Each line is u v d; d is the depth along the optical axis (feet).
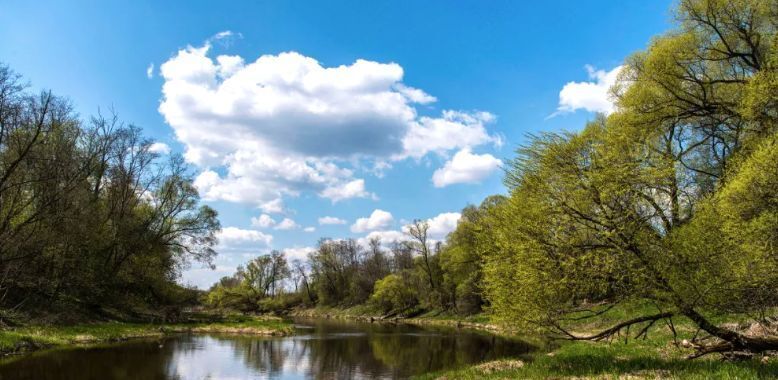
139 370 80.48
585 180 48.88
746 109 70.28
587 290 48.98
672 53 85.87
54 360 83.51
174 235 184.34
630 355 62.90
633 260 46.42
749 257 42.80
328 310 410.93
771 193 46.14
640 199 47.50
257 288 447.42
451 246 267.80
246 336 154.71
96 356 91.09
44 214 115.34
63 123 129.39
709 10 82.79
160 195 180.04
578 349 82.23
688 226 46.50
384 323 261.65
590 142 51.03
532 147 53.36
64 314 132.57
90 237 141.18
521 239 51.31
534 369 56.59
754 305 46.24
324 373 83.92
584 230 49.16
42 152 112.88
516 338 142.61
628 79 94.63
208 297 380.78
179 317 198.29
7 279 113.60
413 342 137.39
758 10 79.05
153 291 190.08
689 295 44.88
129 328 143.43
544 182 51.37
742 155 68.49
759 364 41.75
